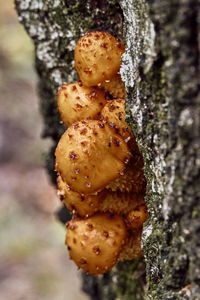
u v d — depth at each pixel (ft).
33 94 5.66
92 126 1.29
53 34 1.59
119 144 1.30
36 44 1.65
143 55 1.24
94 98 1.35
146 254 1.31
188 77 1.14
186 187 1.18
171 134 1.18
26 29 1.64
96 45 1.33
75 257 1.41
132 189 1.37
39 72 1.77
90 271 1.40
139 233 1.41
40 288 3.46
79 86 1.36
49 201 4.36
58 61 1.62
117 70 1.34
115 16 1.46
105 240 1.38
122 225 1.39
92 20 1.49
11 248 3.81
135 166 1.35
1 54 5.64
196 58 1.13
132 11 1.28
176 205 1.20
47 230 4.04
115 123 1.31
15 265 3.69
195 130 1.14
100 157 1.28
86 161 1.28
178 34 1.13
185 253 1.20
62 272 3.62
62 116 1.38
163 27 1.17
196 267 1.18
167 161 1.21
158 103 1.23
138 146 1.30
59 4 1.53
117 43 1.34
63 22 1.55
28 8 1.61
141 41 1.24
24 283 3.50
